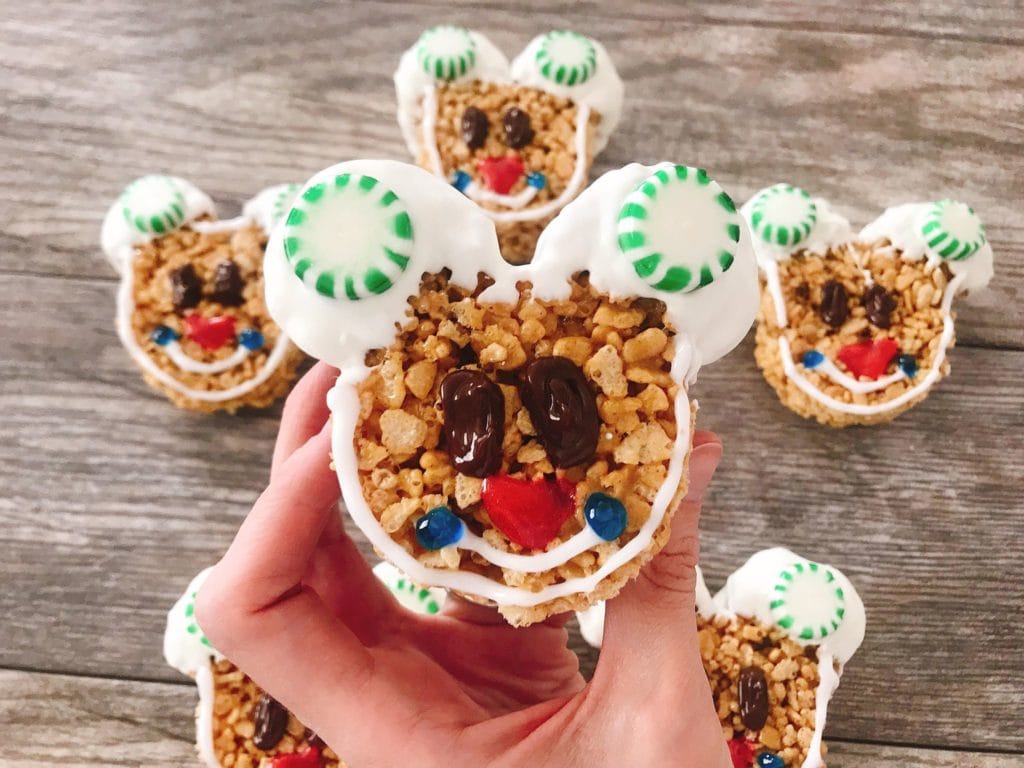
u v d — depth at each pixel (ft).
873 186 1.12
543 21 1.13
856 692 1.05
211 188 1.11
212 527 1.07
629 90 1.13
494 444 0.52
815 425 1.08
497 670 0.78
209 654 0.93
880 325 1.01
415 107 1.05
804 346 1.02
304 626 0.63
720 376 1.08
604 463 0.54
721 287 0.56
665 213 0.54
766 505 1.07
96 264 1.10
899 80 1.13
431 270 0.54
